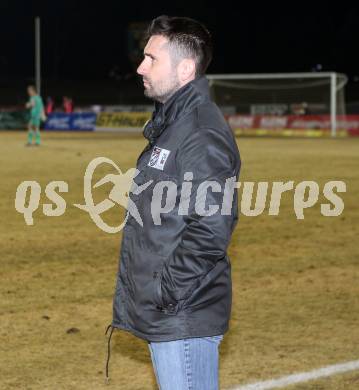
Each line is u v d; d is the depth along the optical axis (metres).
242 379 6.70
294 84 52.50
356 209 15.79
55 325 8.12
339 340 7.75
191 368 4.06
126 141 38.94
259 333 7.95
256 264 10.98
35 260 10.99
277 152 30.58
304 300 9.18
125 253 4.21
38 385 6.54
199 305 4.02
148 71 4.13
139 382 6.65
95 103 84.44
